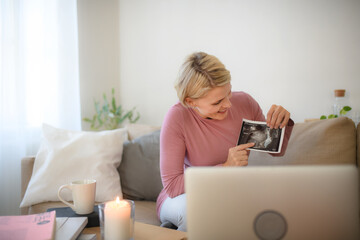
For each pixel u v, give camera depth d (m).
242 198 0.75
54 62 2.64
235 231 0.75
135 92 3.05
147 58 2.96
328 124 1.33
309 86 2.22
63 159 1.79
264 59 2.38
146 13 2.95
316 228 0.73
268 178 0.75
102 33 3.11
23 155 2.42
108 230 0.93
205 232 0.77
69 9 2.71
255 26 2.40
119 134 2.00
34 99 2.53
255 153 1.51
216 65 1.27
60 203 1.70
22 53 2.41
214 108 1.34
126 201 1.00
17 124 2.38
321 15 2.17
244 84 2.47
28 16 2.50
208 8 2.61
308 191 0.73
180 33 2.75
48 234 0.89
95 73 3.07
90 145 1.88
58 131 1.94
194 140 1.47
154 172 1.90
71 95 2.72
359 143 1.29
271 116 1.33
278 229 0.74
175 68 2.79
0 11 2.31
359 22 2.06
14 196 2.38
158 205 1.57
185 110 1.50
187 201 0.77
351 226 0.72
